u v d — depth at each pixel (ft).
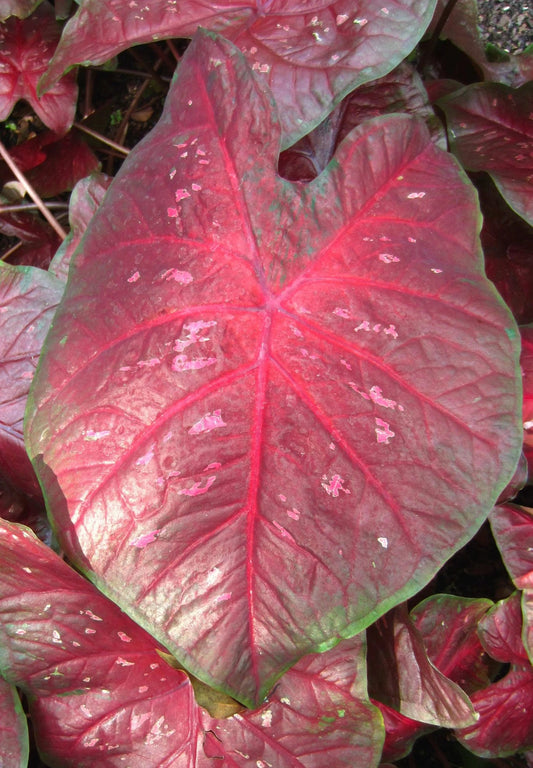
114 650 1.25
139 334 1.00
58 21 1.73
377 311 1.03
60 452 0.97
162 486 0.96
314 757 1.22
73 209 1.48
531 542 1.40
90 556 0.95
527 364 1.42
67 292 1.04
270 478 0.97
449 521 0.96
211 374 0.99
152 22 1.30
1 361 1.36
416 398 0.99
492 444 0.98
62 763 1.23
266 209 1.05
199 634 0.94
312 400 0.99
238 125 1.06
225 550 0.96
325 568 0.96
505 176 1.46
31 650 1.22
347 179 1.08
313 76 1.23
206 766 1.24
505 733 1.38
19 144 1.86
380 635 1.33
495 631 1.40
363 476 0.97
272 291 1.03
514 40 2.01
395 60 1.22
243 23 1.30
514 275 1.63
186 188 1.06
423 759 1.65
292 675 1.23
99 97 2.06
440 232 1.08
